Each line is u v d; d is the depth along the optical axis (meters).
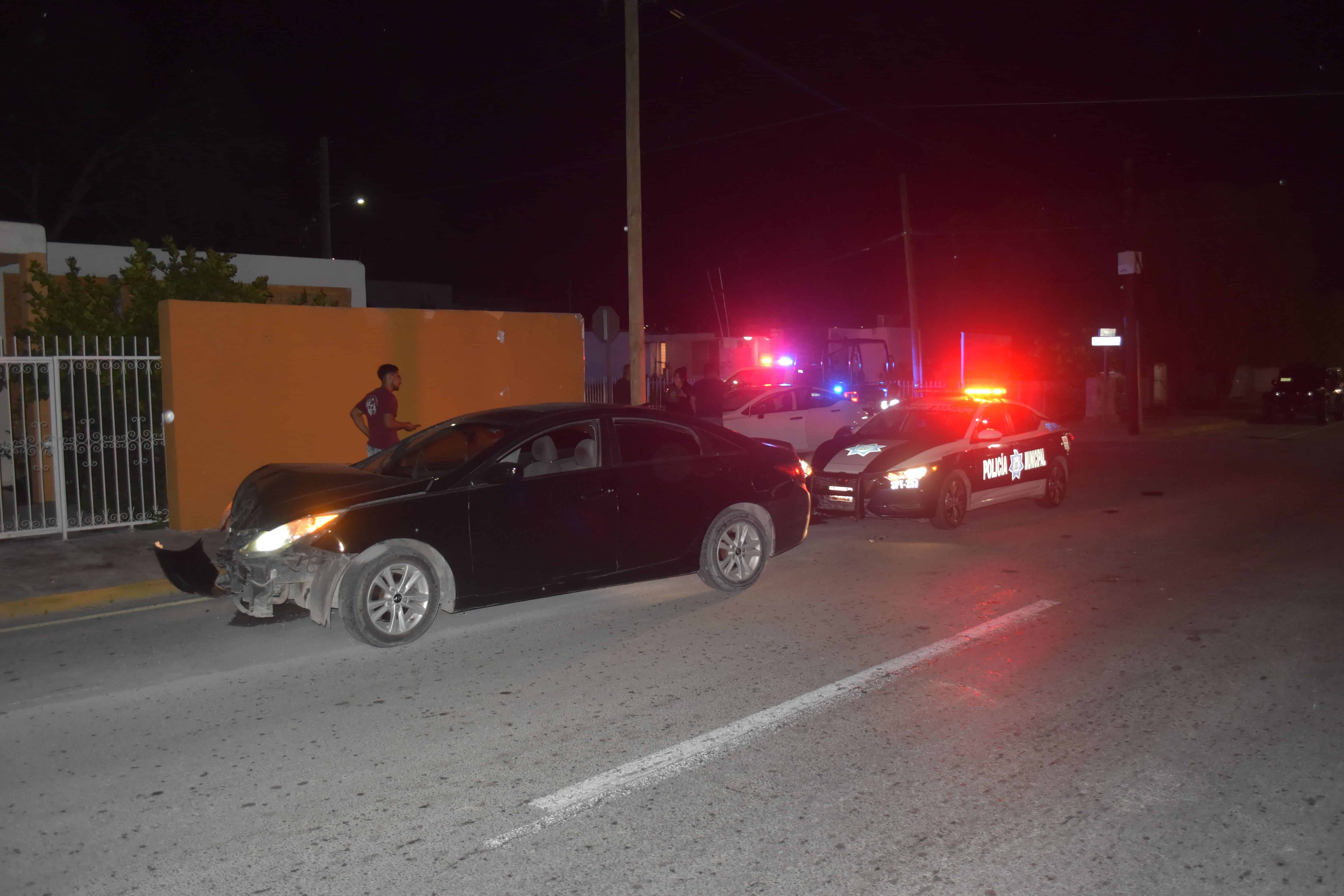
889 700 5.39
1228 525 11.19
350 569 6.30
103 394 11.13
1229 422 29.53
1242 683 5.64
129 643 6.62
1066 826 3.93
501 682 5.73
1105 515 11.98
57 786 4.36
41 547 9.60
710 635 6.71
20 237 13.38
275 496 6.56
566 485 7.01
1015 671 5.89
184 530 10.64
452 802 4.17
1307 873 3.59
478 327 13.14
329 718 5.17
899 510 10.60
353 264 17.97
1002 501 11.67
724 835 3.87
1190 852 3.73
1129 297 25.33
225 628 6.98
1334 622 6.98
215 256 12.13
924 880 3.53
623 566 7.30
